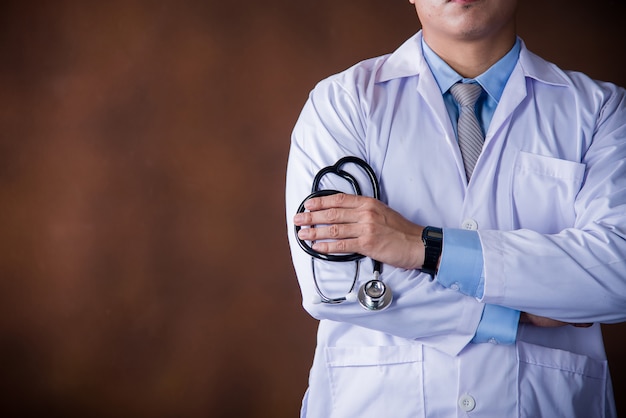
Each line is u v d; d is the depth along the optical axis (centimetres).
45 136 363
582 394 141
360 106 152
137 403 361
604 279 132
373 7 385
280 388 369
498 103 150
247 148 375
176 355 364
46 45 365
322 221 138
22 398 357
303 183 148
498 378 136
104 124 366
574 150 149
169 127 370
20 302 359
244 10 378
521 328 142
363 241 135
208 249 368
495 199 145
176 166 369
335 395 145
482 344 137
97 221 363
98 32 367
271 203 374
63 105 364
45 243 361
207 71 374
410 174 146
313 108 156
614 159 145
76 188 363
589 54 388
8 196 360
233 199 372
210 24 375
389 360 139
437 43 153
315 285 139
